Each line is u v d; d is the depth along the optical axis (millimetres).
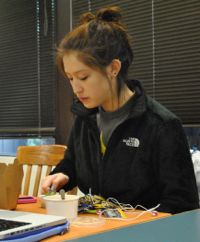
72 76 1291
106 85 1334
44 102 3000
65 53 1268
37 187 2066
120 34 1370
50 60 2936
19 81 3170
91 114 1502
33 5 3043
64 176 1477
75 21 2771
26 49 3107
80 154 1576
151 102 1472
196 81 2170
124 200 1417
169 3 2281
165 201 1307
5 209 1267
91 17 1392
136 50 2439
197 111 2170
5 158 3025
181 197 1307
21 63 3148
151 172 1398
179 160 1348
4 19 3256
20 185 1320
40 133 3033
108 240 725
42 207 1337
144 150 1390
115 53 1329
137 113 1405
